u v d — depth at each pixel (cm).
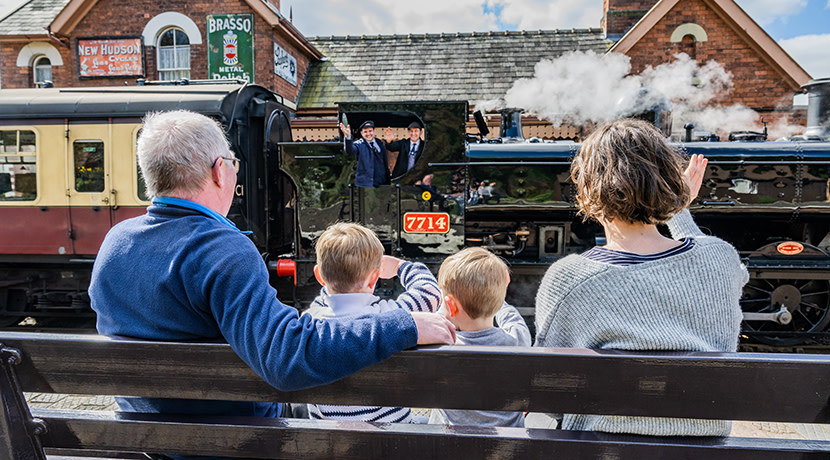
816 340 491
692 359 105
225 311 111
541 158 452
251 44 1050
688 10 1036
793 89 1030
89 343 117
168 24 1082
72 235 504
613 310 113
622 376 107
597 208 127
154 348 117
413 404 113
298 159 463
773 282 475
